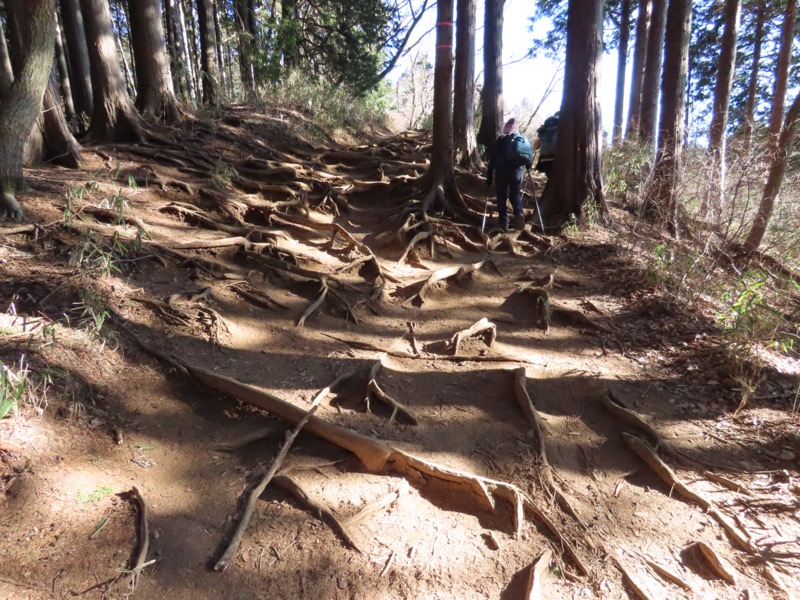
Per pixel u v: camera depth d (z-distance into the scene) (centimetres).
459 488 290
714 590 246
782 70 1114
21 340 315
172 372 350
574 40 713
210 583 227
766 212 623
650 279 545
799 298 491
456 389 388
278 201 721
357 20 1967
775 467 318
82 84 1173
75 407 292
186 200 650
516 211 719
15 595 203
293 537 253
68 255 423
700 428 353
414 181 848
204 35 1427
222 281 479
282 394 355
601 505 292
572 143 736
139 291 418
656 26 1174
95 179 611
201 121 982
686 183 702
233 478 287
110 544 232
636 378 409
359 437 307
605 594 241
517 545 263
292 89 1352
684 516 288
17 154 494
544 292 530
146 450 292
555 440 341
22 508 236
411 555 251
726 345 414
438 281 557
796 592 244
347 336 454
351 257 601
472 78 1078
